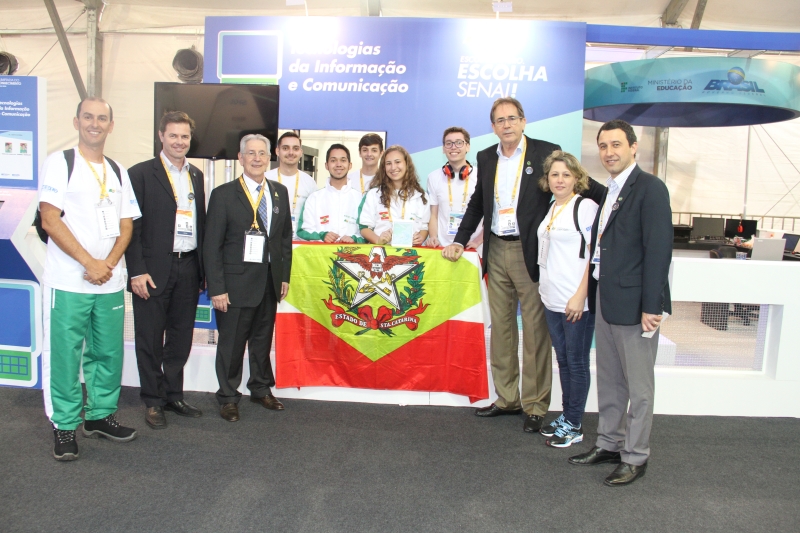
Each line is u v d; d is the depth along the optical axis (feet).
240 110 12.96
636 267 8.13
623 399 8.78
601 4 24.34
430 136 14.71
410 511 7.30
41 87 11.21
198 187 10.42
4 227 10.75
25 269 11.14
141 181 9.68
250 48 14.89
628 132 8.17
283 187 10.94
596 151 26.63
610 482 8.20
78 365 8.71
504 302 10.66
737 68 18.15
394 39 14.60
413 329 11.07
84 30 24.72
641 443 8.35
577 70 14.42
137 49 25.13
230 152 13.07
